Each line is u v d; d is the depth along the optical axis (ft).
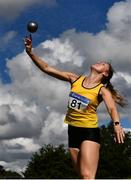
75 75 23.27
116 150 289.33
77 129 21.90
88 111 21.93
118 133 21.08
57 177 252.42
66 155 261.65
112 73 22.93
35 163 259.39
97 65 22.86
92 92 22.07
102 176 273.13
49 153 261.65
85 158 21.34
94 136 21.70
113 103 21.85
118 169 282.97
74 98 22.27
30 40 23.09
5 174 227.61
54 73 23.53
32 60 23.58
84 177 21.31
